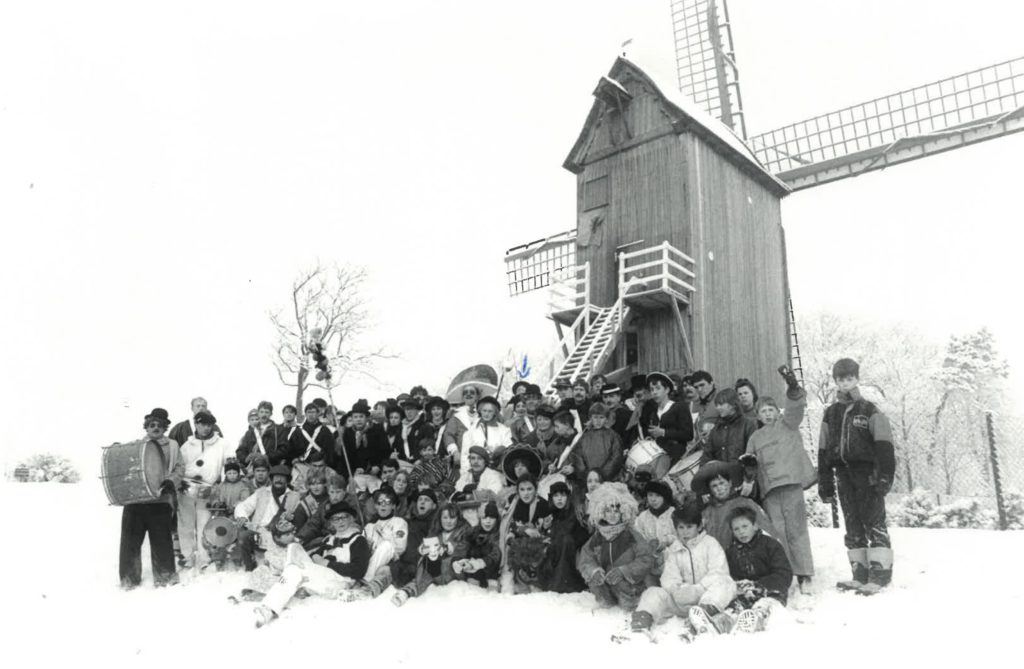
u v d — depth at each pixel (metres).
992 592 6.83
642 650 5.55
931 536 10.08
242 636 6.41
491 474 8.85
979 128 22.39
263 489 9.44
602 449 8.46
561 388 10.91
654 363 17.78
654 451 8.41
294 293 35.81
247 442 11.55
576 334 19.56
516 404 10.62
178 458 9.12
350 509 8.00
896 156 23.92
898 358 48.75
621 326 17.08
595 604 7.05
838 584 7.18
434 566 7.79
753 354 19.39
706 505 7.29
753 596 6.28
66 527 12.38
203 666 5.70
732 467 7.13
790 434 7.40
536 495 7.80
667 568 6.55
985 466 18.91
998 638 5.39
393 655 5.76
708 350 17.58
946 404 44.16
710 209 18.52
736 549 6.61
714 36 27.89
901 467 33.44
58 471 25.66
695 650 5.46
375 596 7.56
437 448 10.02
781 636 5.62
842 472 7.57
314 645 6.07
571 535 7.61
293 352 34.62
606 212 19.28
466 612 6.86
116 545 10.98
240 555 9.31
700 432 8.62
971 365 44.94
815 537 9.73
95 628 6.89
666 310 17.77
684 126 18.19
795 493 7.32
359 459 10.45
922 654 5.12
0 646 6.41
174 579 8.73
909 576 7.62
